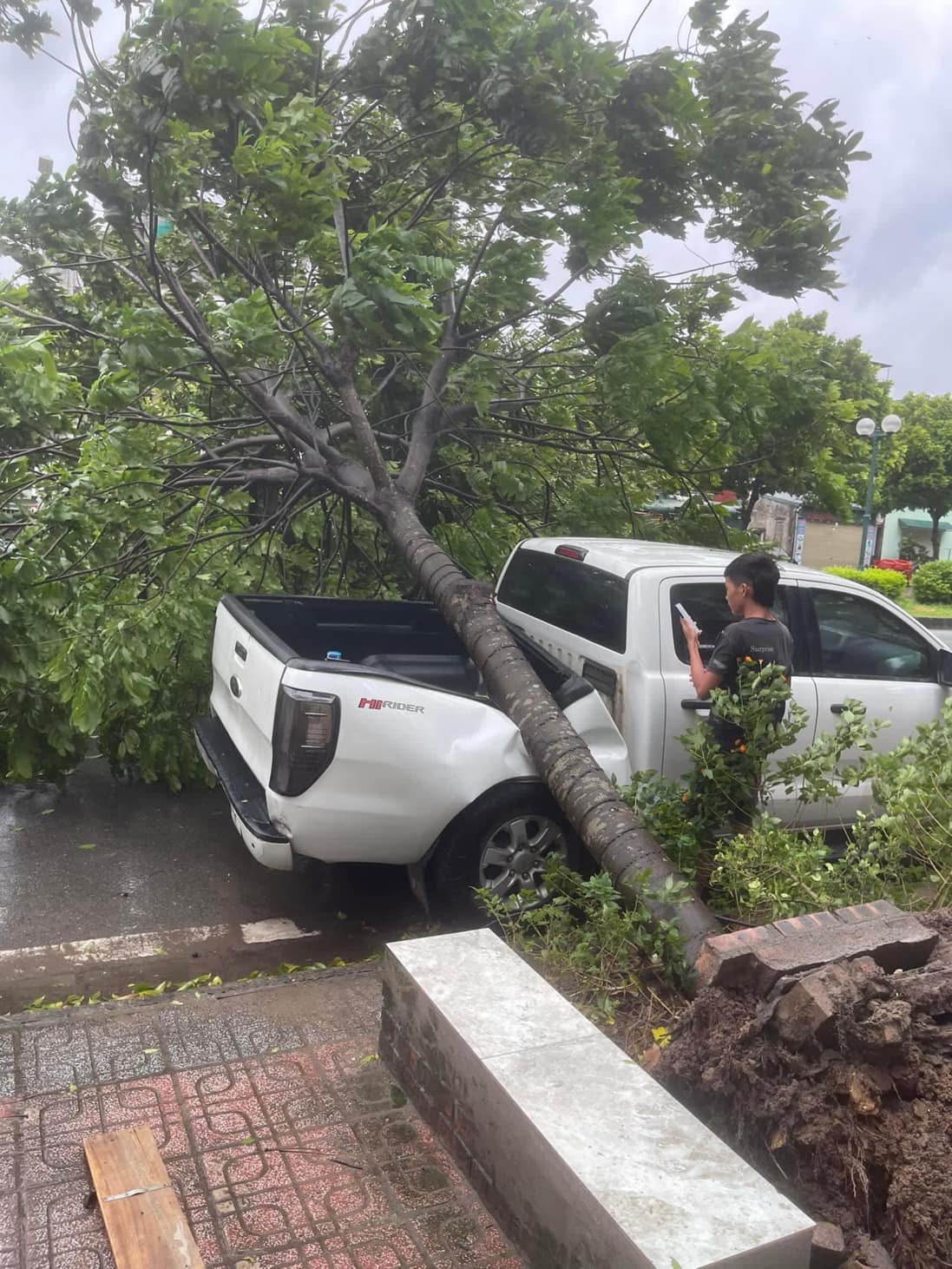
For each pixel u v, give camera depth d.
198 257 8.03
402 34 6.66
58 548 6.53
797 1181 2.91
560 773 4.86
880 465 32.47
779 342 8.14
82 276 8.38
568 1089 2.93
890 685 6.23
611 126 7.00
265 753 4.96
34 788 7.09
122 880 5.66
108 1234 2.77
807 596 6.07
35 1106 3.44
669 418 7.37
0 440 7.27
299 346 6.92
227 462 7.55
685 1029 3.41
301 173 5.99
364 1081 3.66
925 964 3.46
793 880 4.42
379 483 6.98
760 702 4.65
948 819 4.72
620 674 5.51
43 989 4.51
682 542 8.48
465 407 7.62
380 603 6.62
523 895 4.75
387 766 4.74
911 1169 2.73
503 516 8.88
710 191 7.82
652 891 4.34
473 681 6.69
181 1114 3.43
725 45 7.77
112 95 6.18
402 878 5.89
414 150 7.71
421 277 7.49
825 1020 2.93
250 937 5.09
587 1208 2.53
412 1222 2.97
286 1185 3.11
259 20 6.14
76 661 6.20
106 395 6.66
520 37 6.27
